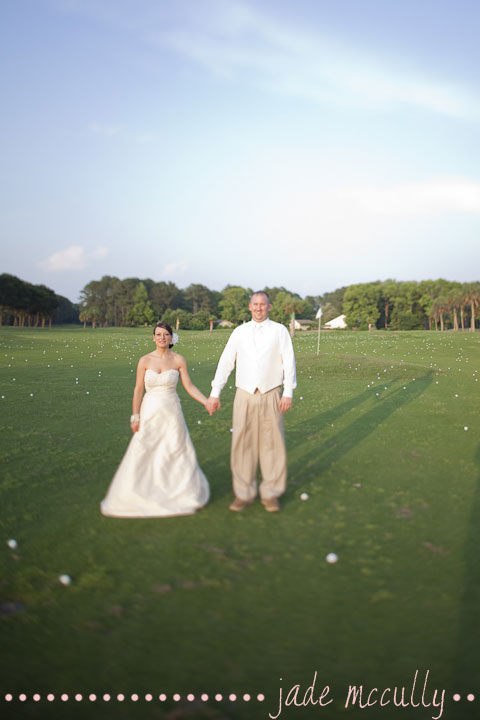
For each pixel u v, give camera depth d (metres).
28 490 4.94
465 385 12.66
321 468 5.69
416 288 96.75
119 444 6.76
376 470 5.61
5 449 6.46
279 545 3.70
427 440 7.00
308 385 12.69
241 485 4.48
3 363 17.47
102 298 122.44
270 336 4.56
